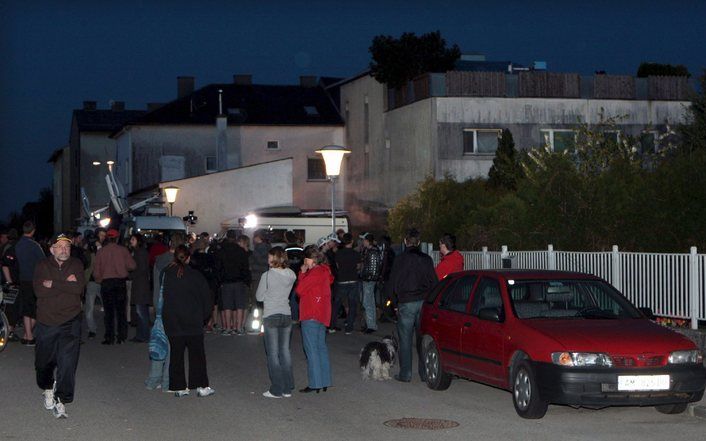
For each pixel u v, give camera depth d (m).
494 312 11.52
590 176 22.44
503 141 33.91
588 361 10.37
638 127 40.94
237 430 10.24
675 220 19.28
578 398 10.30
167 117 57.88
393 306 14.28
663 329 11.11
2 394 12.74
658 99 41.16
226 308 20.58
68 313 10.95
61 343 10.95
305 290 12.75
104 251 18.88
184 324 12.39
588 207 21.38
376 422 10.71
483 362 11.74
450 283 13.14
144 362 16.14
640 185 20.25
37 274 10.95
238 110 57.97
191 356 12.52
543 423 10.64
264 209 40.75
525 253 19.97
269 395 12.45
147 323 19.23
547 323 11.15
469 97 40.06
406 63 42.34
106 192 75.00
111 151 75.19
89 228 46.75
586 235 21.09
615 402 10.34
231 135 56.88
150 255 22.38
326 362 12.80
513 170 32.41
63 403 11.13
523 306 11.66
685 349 10.65
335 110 58.22
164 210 35.97
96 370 15.14
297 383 13.80
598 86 40.81
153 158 57.59
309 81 65.31
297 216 37.81
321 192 56.22
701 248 19.02
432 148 40.09
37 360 11.04
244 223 33.50
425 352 13.31
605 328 10.95
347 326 21.06
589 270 17.75
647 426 10.48
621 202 20.55
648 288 16.19
